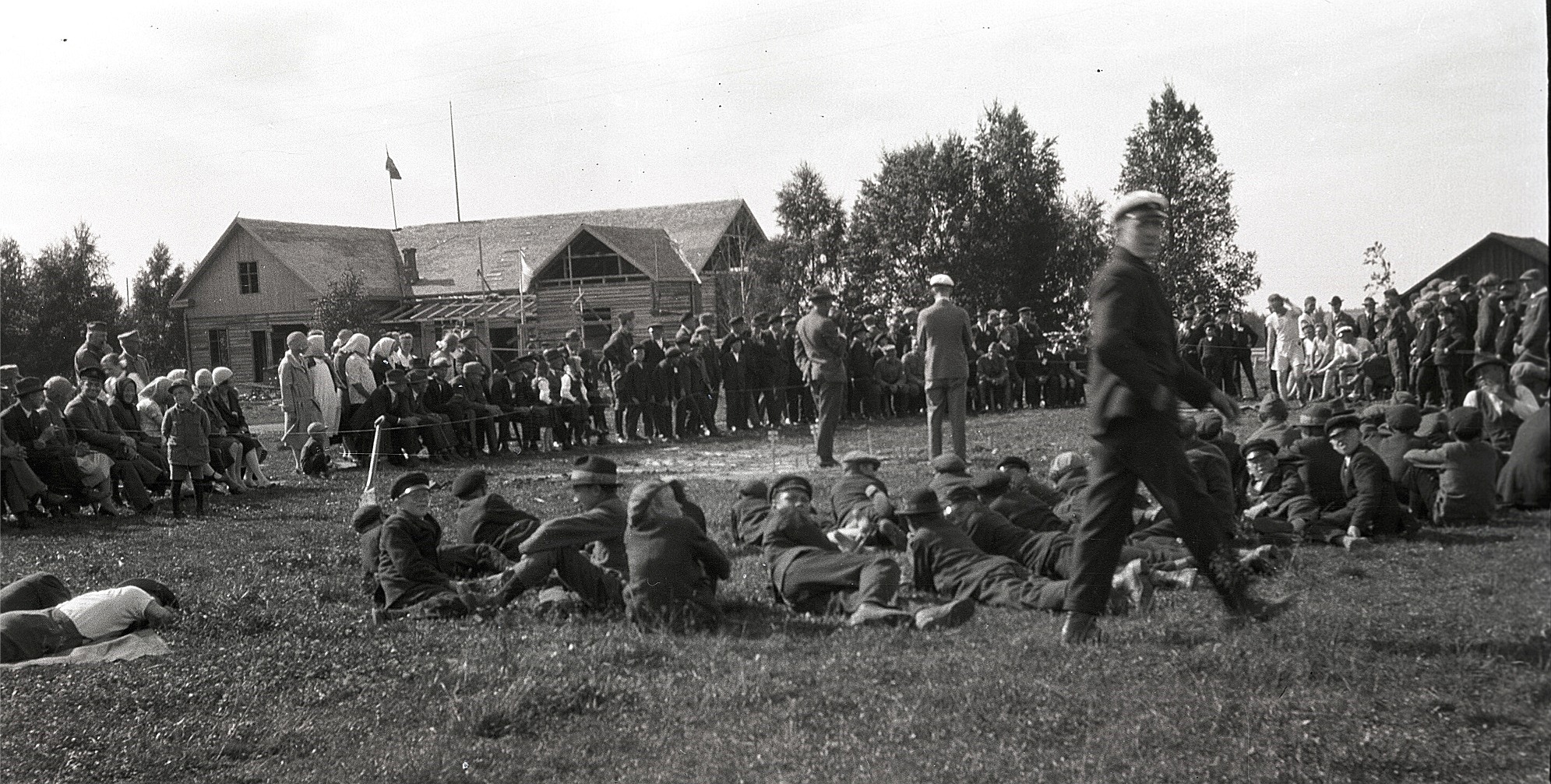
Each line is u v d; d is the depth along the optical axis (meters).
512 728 6.55
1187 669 6.29
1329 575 8.23
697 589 8.58
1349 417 9.76
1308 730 5.35
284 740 6.61
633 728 6.40
